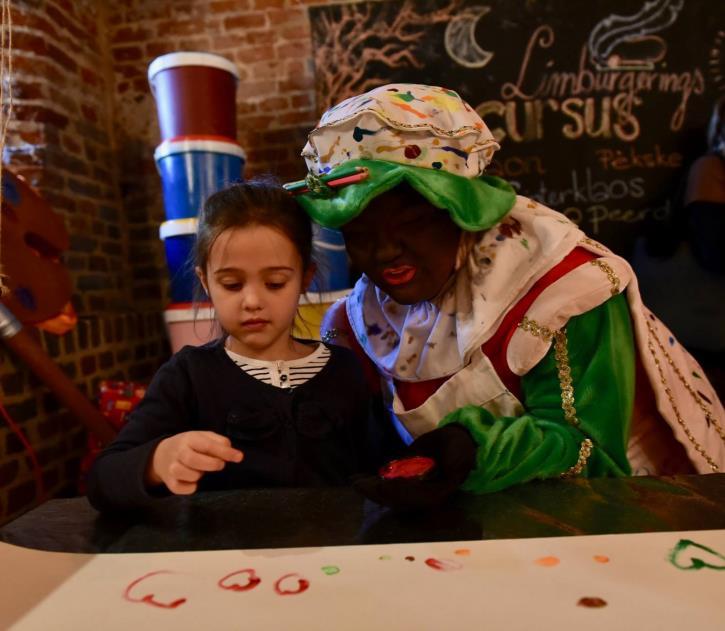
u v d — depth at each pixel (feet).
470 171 2.19
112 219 7.73
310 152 2.32
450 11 7.09
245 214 2.16
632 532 1.42
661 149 7.06
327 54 7.25
